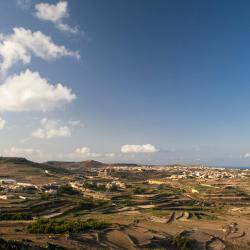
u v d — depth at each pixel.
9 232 123.56
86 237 128.12
